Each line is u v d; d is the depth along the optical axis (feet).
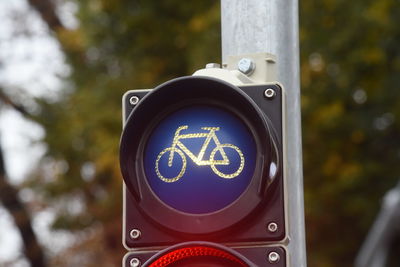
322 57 93.04
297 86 25.62
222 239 21.03
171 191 21.29
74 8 100.94
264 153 20.76
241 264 20.58
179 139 21.49
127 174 21.34
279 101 21.57
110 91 95.66
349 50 93.56
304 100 89.20
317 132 95.45
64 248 97.96
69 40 97.35
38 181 98.27
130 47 97.35
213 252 20.80
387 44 101.71
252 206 20.76
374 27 93.15
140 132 21.62
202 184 21.17
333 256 102.47
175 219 21.06
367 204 100.27
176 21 96.02
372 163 102.06
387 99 102.37
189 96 21.56
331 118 93.45
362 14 92.22
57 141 96.63
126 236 21.53
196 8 95.25
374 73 97.71
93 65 99.40
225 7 25.54
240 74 23.17
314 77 93.97
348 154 99.86
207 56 88.79
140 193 21.33
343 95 96.17
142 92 22.26
